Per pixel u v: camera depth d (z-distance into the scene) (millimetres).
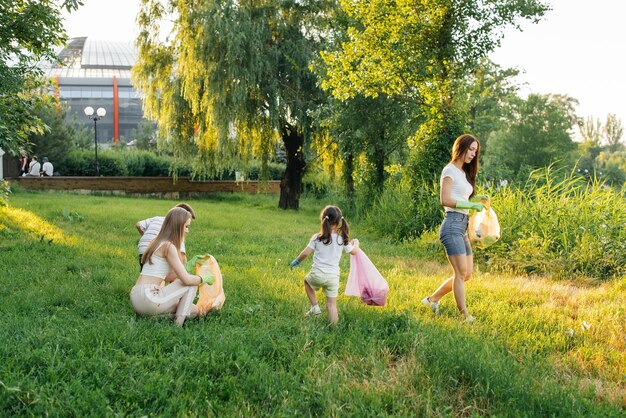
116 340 5012
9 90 10531
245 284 7852
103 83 75562
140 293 5789
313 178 28922
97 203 22234
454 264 6453
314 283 6160
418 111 20953
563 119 46156
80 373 4203
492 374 4453
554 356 5184
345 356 4977
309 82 24734
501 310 6816
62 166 33594
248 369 4527
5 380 3979
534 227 11172
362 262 6445
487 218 6848
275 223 18297
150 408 3867
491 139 48906
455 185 6457
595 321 6367
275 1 24531
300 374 4500
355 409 3865
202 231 15023
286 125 25734
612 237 10273
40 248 10352
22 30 10508
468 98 16516
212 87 23344
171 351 4953
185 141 27094
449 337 5375
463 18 15766
